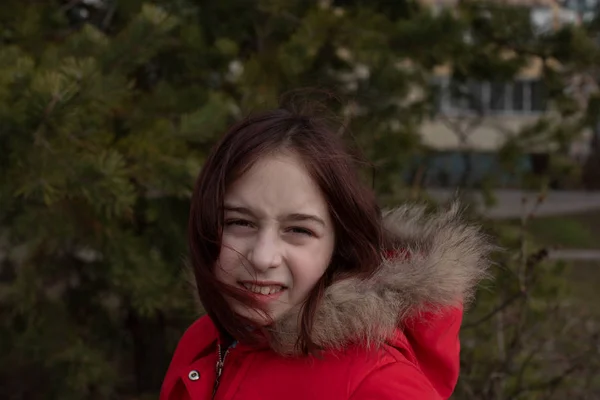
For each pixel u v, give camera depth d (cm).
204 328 161
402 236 150
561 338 319
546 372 340
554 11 468
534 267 297
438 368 131
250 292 128
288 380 126
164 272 303
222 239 129
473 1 424
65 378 327
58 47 290
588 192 1823
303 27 348
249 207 126
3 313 349
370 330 122
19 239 304
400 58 369
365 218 132
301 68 341
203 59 350
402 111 410
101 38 285
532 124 467
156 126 293
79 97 228
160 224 321
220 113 293
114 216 298
